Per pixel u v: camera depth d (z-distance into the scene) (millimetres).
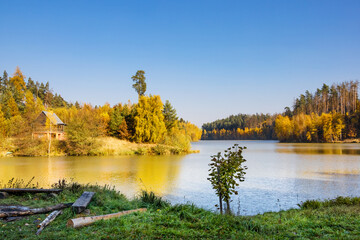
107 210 8375
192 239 5707
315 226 6973
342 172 25188
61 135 58500
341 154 44844
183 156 47000
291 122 118312
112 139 61219
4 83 116188
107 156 46594
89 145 50281
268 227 6699
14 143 49469
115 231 6098
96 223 6730
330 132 98688
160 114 65312
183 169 29016
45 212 7695
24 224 6703
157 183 20469
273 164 32281
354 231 6383
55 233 5977
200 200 15094
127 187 18859
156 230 6203
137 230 6133
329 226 6961
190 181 21359
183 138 59469
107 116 73688
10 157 43969
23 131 55000
